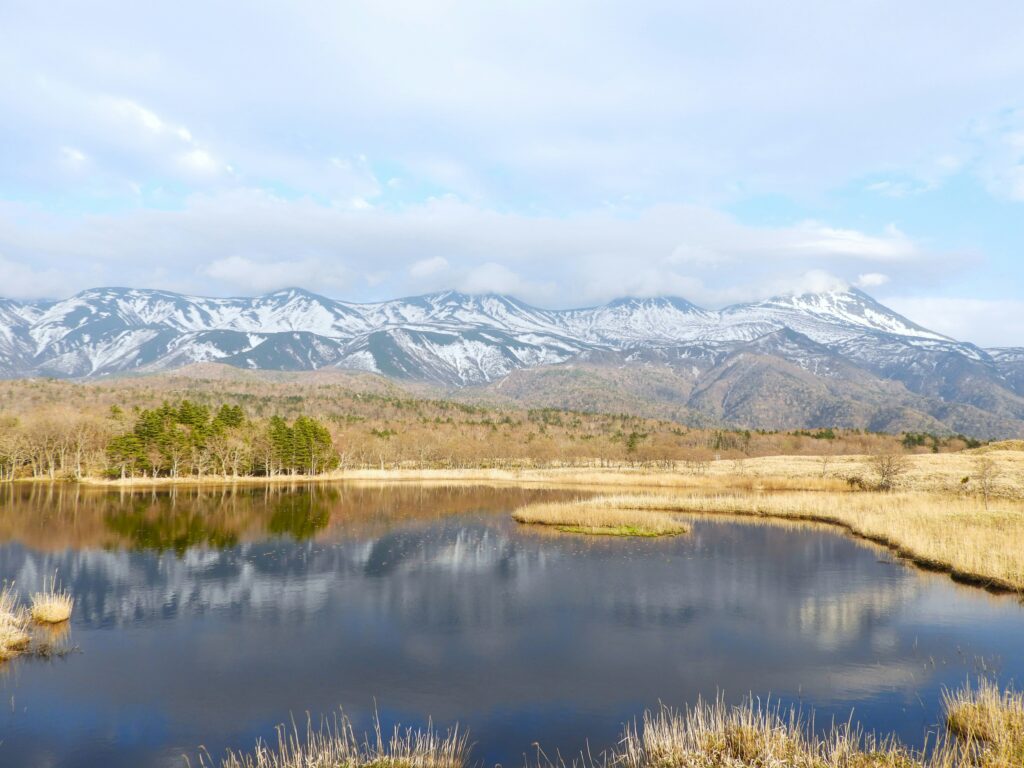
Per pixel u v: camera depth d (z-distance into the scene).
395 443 187.12
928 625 29.47
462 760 17.16
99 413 163.50
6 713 20.44
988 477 78.06
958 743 17.55
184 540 53.34
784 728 17.81
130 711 20.62
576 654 26.02
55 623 30.22
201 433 129.00
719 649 26.47
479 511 74.94
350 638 28.11
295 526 61.81
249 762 17.20
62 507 76.62
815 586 37.28
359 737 18.72
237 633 28.73
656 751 17.17
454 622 30.48
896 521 54.16
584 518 61.81
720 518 67.25
